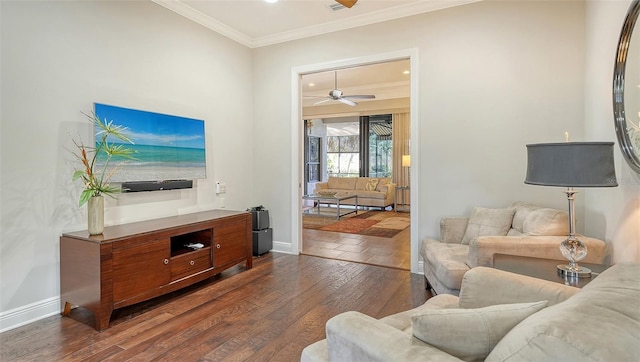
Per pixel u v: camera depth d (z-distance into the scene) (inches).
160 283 107.0
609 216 94.6
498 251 89.8
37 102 97.3
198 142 144.9
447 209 138.2
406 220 278.7
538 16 123.2
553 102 122.0
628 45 80.5
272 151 176.4
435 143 139.6
